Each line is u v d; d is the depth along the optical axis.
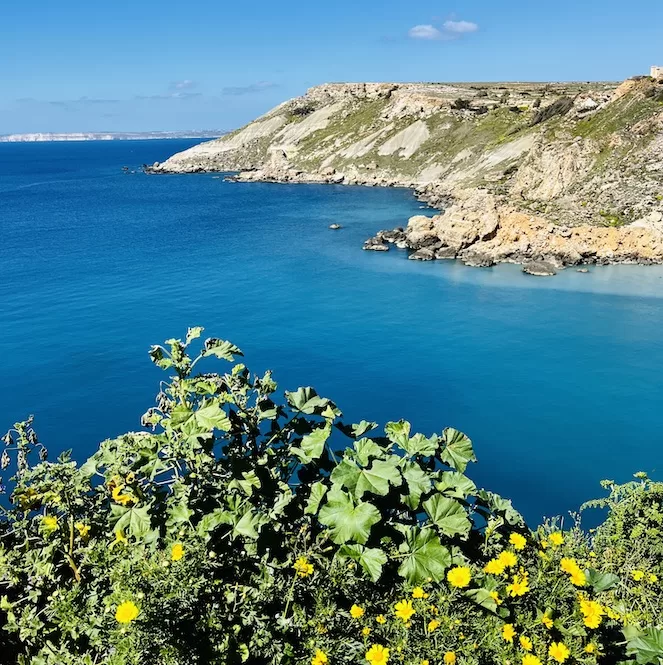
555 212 72.62
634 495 9.15
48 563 5.52
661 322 43.88
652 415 29.97
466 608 5.30
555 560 5.96
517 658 5.01
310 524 6.32
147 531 5.70
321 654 4.80
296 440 6.86
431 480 6.65
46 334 43.88
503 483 24.45
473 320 46.06
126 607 4.42
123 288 57.03
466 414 30.86
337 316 47.88
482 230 66.81
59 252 74.69
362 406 32.16
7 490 18.67
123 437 6.45
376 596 5.59
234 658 4.85
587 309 47.72
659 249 60.97
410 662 4.87
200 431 5.86
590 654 5.25
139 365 37.88
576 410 30.83
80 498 6.25
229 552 5.85
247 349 40.78
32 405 32.34
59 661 4.83
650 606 6.88
